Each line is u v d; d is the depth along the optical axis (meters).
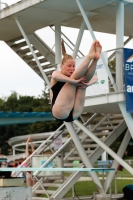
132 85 15.89
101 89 16.44
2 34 21.45
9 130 90.81
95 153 19.17
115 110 18.61
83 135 21.11
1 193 11.70
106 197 18.62
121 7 16.92
